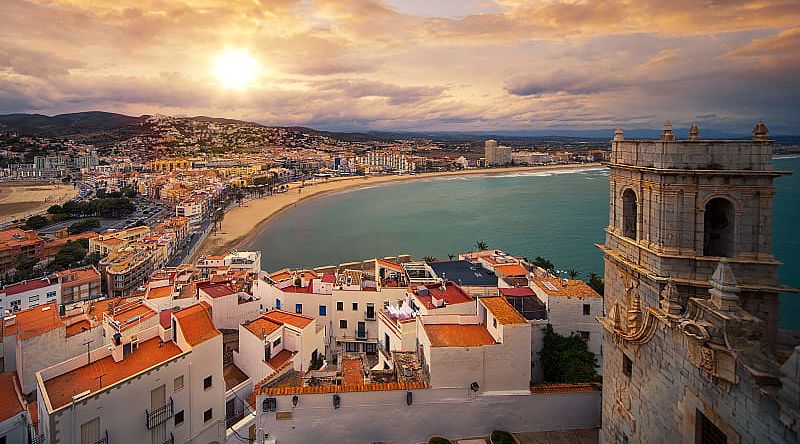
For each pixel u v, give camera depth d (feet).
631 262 103.09
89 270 422.41
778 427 64.80
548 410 133.80
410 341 165.48
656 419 95.14
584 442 129.39
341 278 291.38
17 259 529.04
